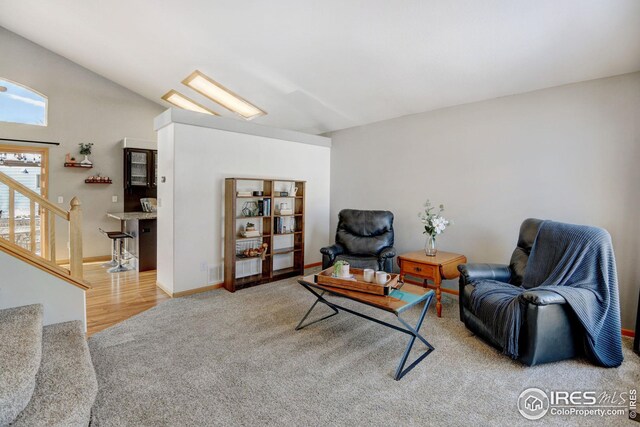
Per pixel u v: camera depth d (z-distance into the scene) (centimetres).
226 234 421
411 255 379
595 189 303
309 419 182
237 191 440
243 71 437
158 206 429
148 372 227
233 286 409
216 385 213
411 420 182
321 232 571
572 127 314
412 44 307
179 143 388
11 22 492
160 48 435
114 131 607
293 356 251
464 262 376
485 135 377
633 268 286
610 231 296
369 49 329
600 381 221
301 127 588
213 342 273
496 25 263
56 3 400
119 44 457
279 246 507
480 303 270
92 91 585
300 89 448
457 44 294
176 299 383
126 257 580
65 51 535
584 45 263
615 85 290
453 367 237
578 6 231
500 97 363
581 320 230
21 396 154
